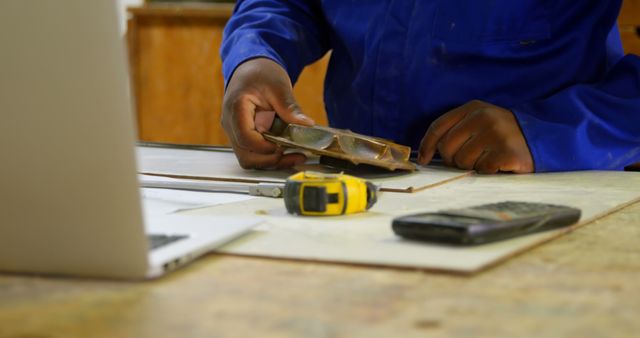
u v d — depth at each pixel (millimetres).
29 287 485
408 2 1349
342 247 574
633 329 400
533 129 1106
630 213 757
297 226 660
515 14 1287
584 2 1293
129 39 2703
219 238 575
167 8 2666
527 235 610
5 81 470
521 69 1304
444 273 511
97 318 427
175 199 818
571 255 564
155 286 487
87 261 497
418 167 1136
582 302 447
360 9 1406
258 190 845
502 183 982
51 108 472
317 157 1173
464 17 1307
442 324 410
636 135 1165
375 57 1380
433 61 1333
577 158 1114
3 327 414
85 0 458
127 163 472
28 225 499
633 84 1215
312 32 1501
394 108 1383
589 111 1148
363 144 995
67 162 479
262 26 1407
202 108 2719
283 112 1089
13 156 487
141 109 2736
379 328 405
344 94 1479
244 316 428
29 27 469
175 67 2711
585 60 1307
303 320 419
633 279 498
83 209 486
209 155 1257
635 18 1668
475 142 1088
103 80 461
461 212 608
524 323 410
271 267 533
